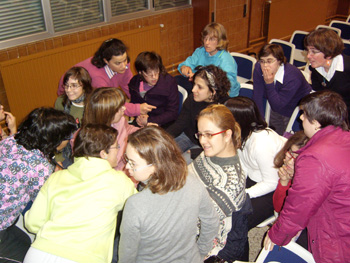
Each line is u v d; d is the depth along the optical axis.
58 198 1.48
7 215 1.72
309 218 1.46
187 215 1.29
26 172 1.73
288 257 1.54
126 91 3.29
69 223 1.43
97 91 2.16
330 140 1.45
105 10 4.19
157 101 2.91
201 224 1.46
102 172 1.50
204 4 4.97
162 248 1.32
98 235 1.45
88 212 1.44
